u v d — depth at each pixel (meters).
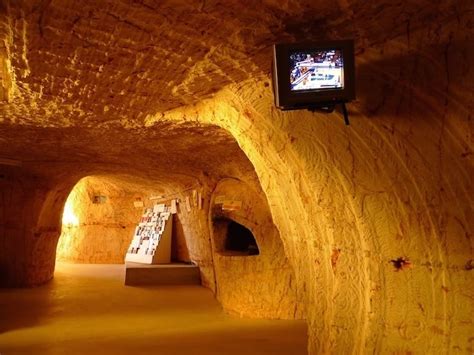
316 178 2.89
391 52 2.41
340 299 2.89
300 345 4.85
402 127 2.38
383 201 2.52
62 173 8.55
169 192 10.48
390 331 2.50
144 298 7.77
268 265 6.27
